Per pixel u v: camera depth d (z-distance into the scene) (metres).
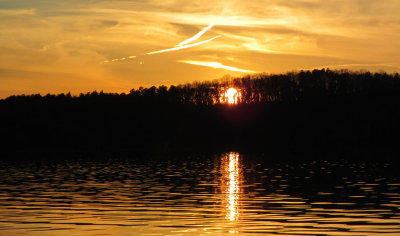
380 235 29.67
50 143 163.38
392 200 43.09
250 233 30.41
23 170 78.56
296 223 33.19
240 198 44.66
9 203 41.19
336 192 48.81
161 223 33.16
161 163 94.69
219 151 136.88
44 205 40.22
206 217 35.25
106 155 123.56
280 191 49.91
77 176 67.12
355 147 143.62
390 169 76.81
